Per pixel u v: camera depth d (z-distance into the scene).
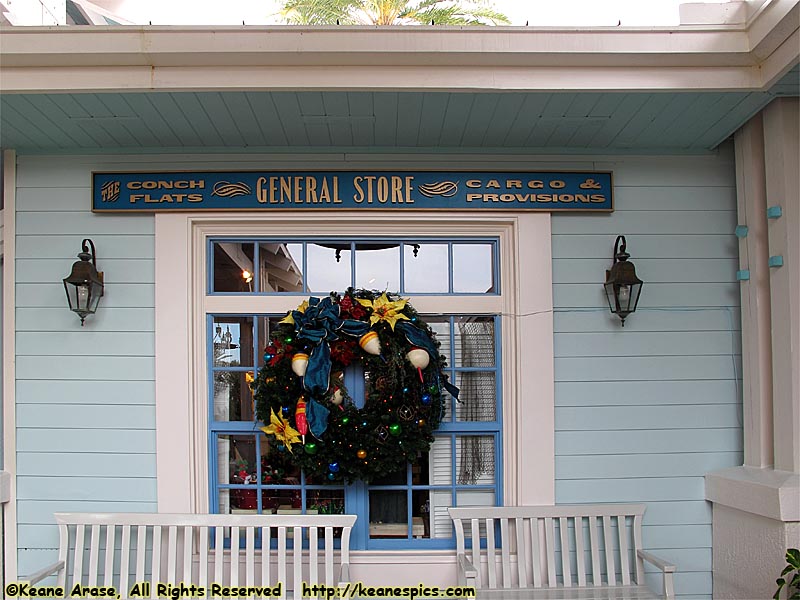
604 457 3.54
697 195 3.65
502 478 3.57
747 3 2.92
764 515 3.05
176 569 3.40
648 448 3.55
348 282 3.66
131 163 3.57
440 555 3.47
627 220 3.62
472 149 3.60
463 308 3.61
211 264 3.64
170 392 3.46
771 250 3.28
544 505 3.46
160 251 3.52
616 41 2.79
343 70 2.84
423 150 3.59
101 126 3.26
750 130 3.43
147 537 3.47
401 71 2.85
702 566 3.53
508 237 3.62
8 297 3.51
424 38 2.77
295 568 3.24
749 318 3.44
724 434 3.57
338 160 3.57
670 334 3.59
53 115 3.12
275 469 3.59
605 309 3.58
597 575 3.37
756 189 3.41
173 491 3.43
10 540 3.44
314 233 3.61
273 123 3.25
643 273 3.61
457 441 3.63
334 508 3.57
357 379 3.53
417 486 3.58
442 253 3.68
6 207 3.54
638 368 3.57
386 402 3.29
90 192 3.56
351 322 3.35
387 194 3.52
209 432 3.57
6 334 3.51
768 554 3.06
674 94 2.95
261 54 2.76
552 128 3.34
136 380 3.50
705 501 3.55
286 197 3.51
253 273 3.66
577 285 3.58
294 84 2.83
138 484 3.47
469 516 3.37
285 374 3.32
